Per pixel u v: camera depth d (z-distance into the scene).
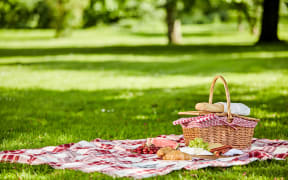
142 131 6.84
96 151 5.08
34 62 21.08
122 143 5.75
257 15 37.72
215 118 5.05
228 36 39.16
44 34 44.09
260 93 10.78
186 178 3.88
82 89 12.61
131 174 3.97
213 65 18.19
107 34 44.47
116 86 13.24
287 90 11.03
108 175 4.00
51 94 11.51
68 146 5.48
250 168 4.18
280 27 42.44
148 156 4.93
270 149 5.04
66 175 4.02
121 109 9.15
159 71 17.22
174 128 7.06
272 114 8.04
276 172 4.05
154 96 10.94
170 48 28.34
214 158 4.64
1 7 38.00
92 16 39.56
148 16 49.12
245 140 5.15
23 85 13.32
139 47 29.66
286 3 25.31
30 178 3.97
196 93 11.20
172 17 32.41
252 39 35.03
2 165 4.39
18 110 8.80
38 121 7.65
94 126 7.25
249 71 15.68
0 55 24.67
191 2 30.67
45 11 38.31
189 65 18.86
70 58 23.02
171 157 4.58
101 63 20.62
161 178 3.93
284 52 22.08
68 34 40.06
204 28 50.84
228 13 55.84
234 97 10.34
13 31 47.56
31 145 5.73
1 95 10.98
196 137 5.14
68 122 7.65
